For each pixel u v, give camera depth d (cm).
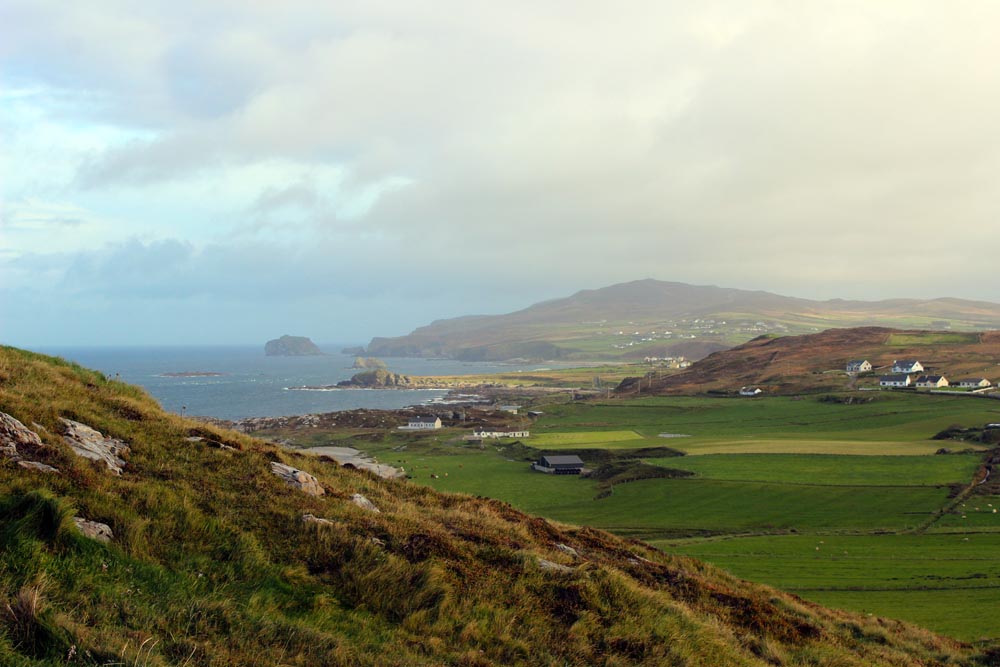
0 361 2217
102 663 955
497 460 16275
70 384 2292
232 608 1239
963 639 3888
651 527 9444
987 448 13062
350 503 2000
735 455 13800
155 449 1928
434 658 1304
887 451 13362
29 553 1159
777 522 9394
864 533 8500
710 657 1652
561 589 1753
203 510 1611
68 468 1527
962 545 7562
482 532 2142
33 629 968
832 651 2047
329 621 1339
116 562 1258
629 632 1617
